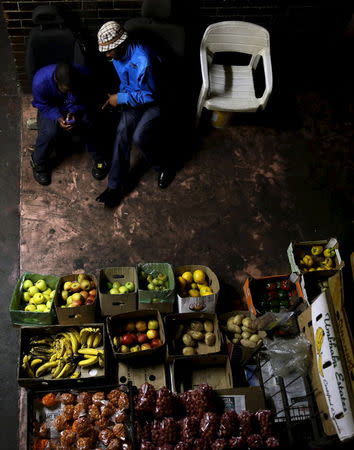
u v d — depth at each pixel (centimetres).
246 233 514
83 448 365
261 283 467
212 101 490
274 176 544
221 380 423
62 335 421
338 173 554
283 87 584
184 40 471
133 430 350
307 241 499
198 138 549
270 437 374
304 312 409
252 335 426
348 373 340
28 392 378
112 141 532
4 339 445
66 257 482
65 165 519
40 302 429
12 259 476
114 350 408
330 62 593
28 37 479
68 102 447
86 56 452
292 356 396
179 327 435
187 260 496
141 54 422
